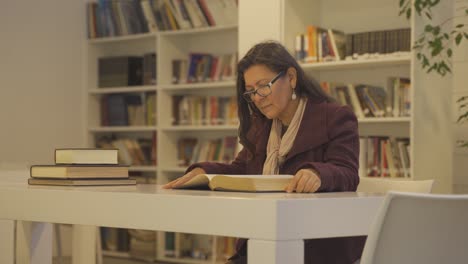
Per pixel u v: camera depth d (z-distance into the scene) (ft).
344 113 7.43
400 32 15.47
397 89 15.74
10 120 19.66
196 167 7.97
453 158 16.12
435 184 15.37
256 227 4.76
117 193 5.51
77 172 6.57
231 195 5.26
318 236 4.92
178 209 5.16
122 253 20.39
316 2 17.60
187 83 19.76
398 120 15.43
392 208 4.58
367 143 15.96
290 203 4.75
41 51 20.49
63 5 21.12
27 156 20.07
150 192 5.59
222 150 19.17
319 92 7.70
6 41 19.58
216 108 19.33
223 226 4.93
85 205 5.70
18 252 7.04
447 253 4.84
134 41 21.77
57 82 20.93
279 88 7.42
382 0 16.99
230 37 19.93
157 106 20.02
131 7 20.94
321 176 6.09
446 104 15.87
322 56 16.44
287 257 4.74
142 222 5.36
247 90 7.59
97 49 21.95
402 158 15.65
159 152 19.98
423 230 4.71
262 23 16.20
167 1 19.97
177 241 19.35
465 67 15.87
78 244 9.09
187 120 19.84
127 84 21.03
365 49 15.92
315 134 7.40
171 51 20.31
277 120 7.86
